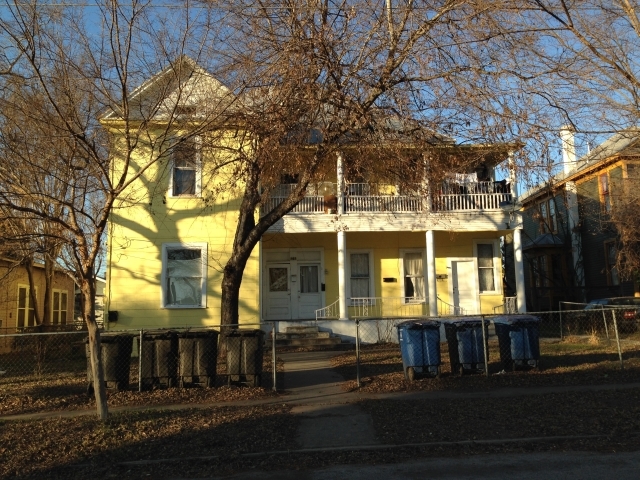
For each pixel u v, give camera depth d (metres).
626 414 8.13
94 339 8.19
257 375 10.55
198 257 17.05
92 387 10.17
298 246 19.91
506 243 30.06
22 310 21.91
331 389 10.59
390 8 10.41
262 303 19.23
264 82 10.15
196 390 10.32
